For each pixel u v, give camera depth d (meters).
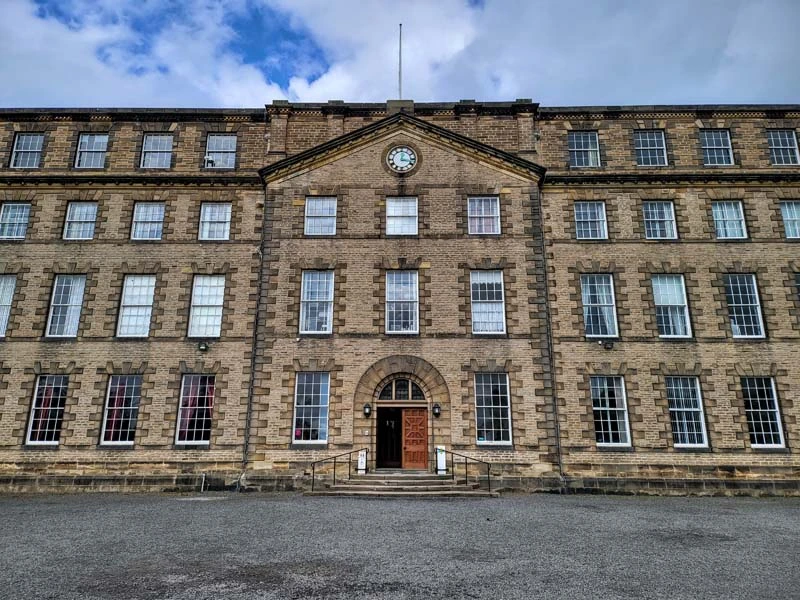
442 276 25.30
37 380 24.70
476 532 13.70
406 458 23.80
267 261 25.55
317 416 23.91
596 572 10.22
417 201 26.44
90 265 25.94
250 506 18.06
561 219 26.25
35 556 11.23
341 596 8.80
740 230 26.19
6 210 26.86
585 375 24.31
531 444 23.33
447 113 27.69
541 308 24.83
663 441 23.56
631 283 25.36
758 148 27.09
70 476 23.42
